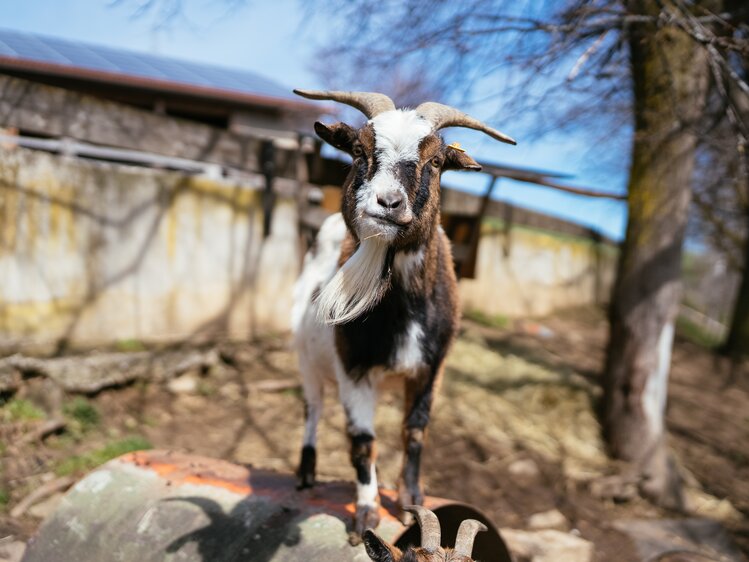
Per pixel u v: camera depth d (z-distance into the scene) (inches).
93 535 45.1
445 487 74.5
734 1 86.7
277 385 89.4
